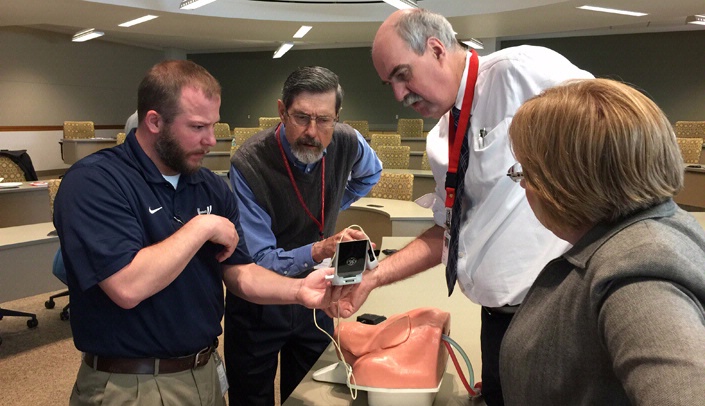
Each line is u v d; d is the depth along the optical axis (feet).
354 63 41.68
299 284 4.33
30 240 10.02
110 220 3.51
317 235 6.12
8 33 33.24
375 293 6.28
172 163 3.77
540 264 3.68
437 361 3.69
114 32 35.83
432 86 3.85
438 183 4.39
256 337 5.92
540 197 2.21
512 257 3.71
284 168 5.59
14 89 33.83
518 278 3.70
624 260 1.87
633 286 1.82
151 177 3.79
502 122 3.69
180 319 3.89
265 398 6.19
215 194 4.28
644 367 1.64
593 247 2.10
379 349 3.82
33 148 34.83
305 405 3.91
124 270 3.43
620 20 28.17
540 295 2.44
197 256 4.04
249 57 44.11
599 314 1.94
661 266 1.78
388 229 11.87
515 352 2.47
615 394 2.02
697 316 1.71
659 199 2.04
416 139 28.66
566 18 27.37
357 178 6.91
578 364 2.11
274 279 4.44
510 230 3.71
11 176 17.66
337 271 3.93
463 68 3.90
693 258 1.84
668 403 1.51
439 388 3.94
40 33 35.01
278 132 5.61
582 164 2.04
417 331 3.84
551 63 3.71
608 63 35.63
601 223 2.14
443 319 3.98
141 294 3.45
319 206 5.98
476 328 5.18
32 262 10.13
